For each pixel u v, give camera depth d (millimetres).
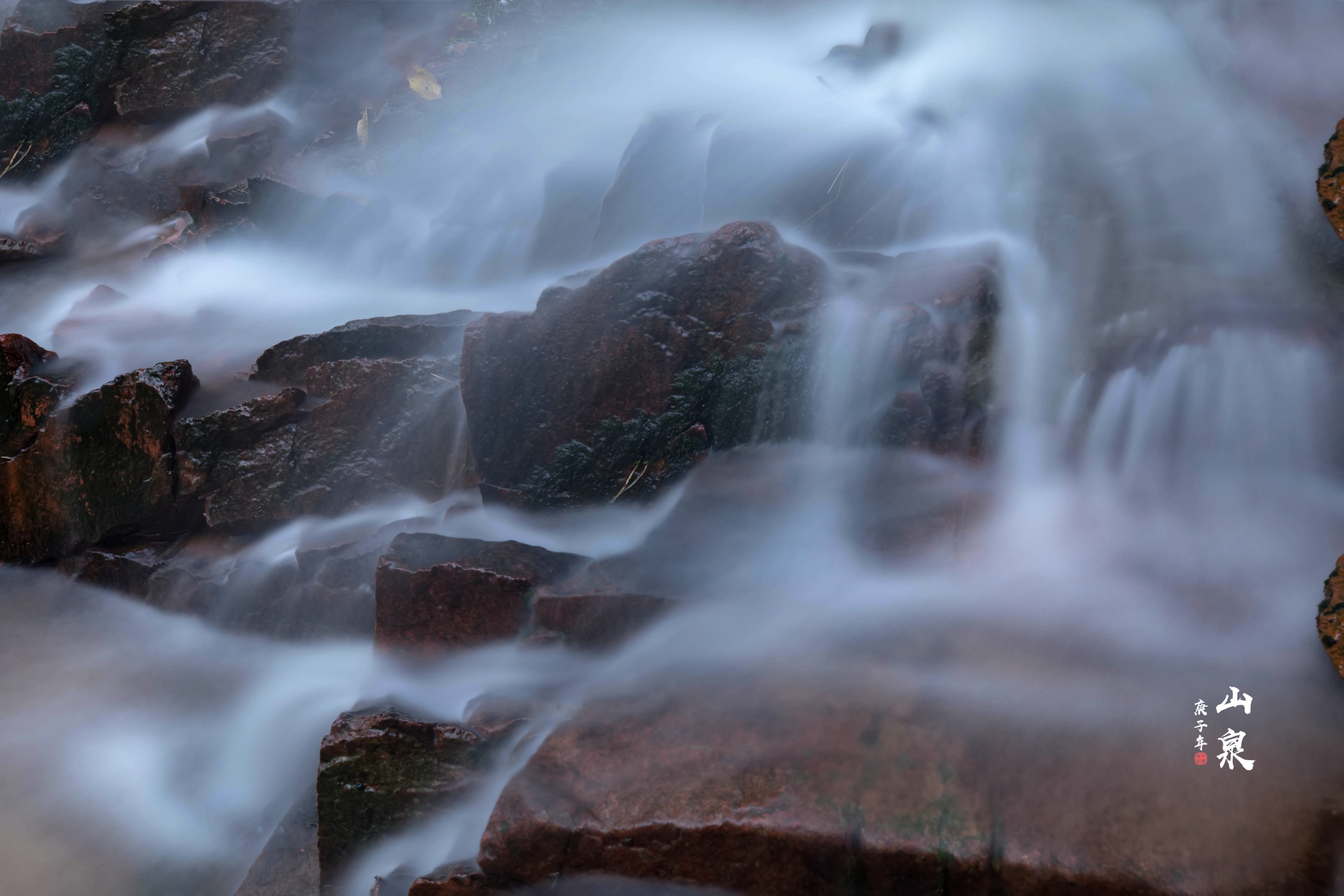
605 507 4922
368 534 5328
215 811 4578
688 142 6723
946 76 6887
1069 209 5617
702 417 4824
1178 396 4793
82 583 5836
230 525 5598
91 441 5688
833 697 3596
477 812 3697
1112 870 2928
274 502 5520
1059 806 3115
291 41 9398
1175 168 5754
